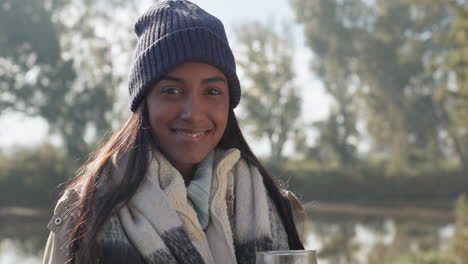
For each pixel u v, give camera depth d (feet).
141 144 5.77
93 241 5.32
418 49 127.65
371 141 145.28
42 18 111.96
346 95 140.05
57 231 5.69
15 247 53.16
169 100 5.73
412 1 76.38
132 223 5.48
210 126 5.85
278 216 6.46
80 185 5.86
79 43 116.88
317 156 139.95
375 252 50.42
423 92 130.41
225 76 5.93
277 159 133.08
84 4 115.14
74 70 114.32
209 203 6.00
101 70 117.91
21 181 97.71
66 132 114.93
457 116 57.67
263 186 6.38
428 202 115.44
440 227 74.49
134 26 6.20
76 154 108.88
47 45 110.63
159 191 5.61
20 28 109.81
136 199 5.61
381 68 131.13
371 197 120.06
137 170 5.63
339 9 134.51
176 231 5.50
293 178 118.32
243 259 5.98
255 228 6.07
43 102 113.39
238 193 6.27
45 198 97.25
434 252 40.47
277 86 135.95
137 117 5.88
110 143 5.95
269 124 136.15
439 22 126.82
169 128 5.77
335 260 46.96
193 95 5.71
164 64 5.63
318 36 136.98
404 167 125.90
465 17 54.75
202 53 5.67
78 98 114.42
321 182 120.16
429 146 134.51
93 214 5.46
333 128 138.51
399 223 80.38
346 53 135.95
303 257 5.01
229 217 6.21
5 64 111.24
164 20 5.78
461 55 55.52
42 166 99.25
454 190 119.55
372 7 132.67
